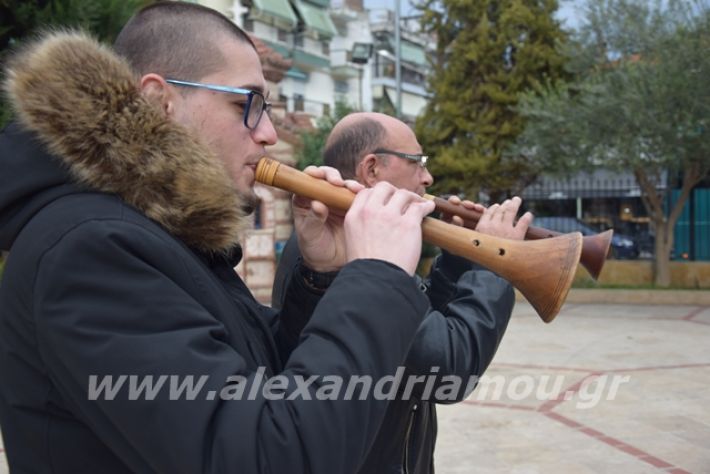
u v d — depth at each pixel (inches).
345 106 573.0
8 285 43.3
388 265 45.3
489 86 619.5
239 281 56.7
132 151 43.7
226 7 1085.8
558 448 182.1
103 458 43.8
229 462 38.4
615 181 627.2
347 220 48.2
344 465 40.8
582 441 187.3
